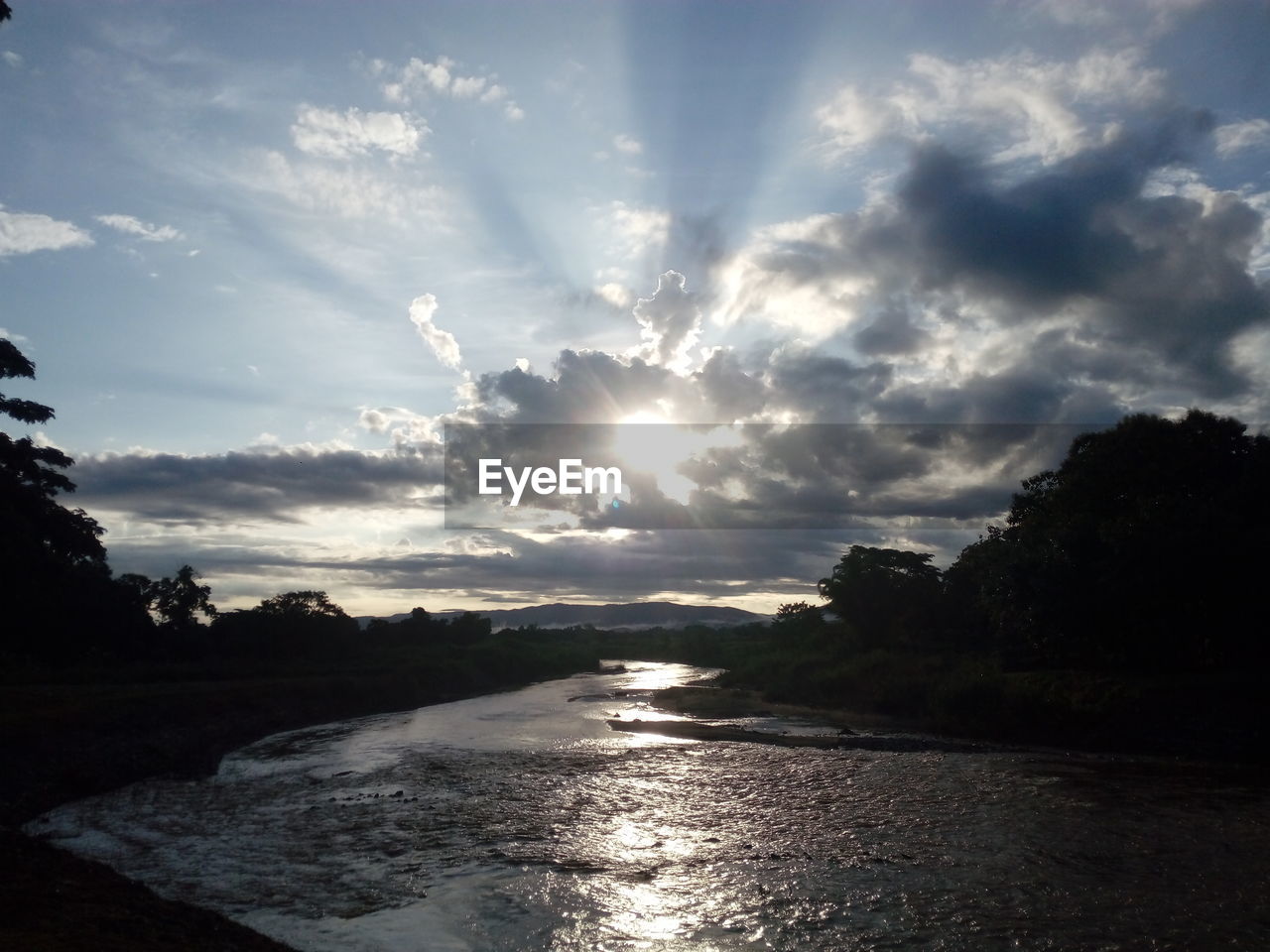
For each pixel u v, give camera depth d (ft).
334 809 74.02
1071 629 123.13
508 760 99.66
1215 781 81.97
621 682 248.93
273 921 46.32
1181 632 117.91
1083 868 54.54
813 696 163.43
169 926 38.06
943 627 184.85
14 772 80.33
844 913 47.03
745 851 59.36
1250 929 44.19
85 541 166.81
